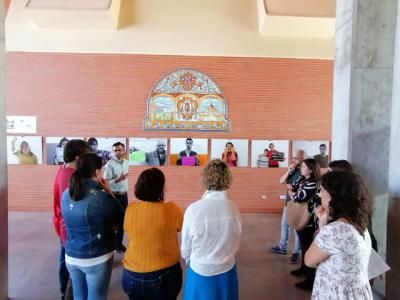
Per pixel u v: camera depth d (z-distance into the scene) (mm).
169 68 9469
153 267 2814
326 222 2434
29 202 9500
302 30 9219
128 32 9391
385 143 5117
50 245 6695
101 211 2928
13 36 9227
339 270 2211
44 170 9453
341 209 2311
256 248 6750
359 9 4988
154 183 2896
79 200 2920
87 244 2945
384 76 5074
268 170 9695
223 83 9555
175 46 9445
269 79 9578
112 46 9359
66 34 9320
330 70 9617
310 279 4895
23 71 9305
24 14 8867
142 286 2832
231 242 2818
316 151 9695
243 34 9500
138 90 9477
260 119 9633
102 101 9445
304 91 9633
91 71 9383
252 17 9539
